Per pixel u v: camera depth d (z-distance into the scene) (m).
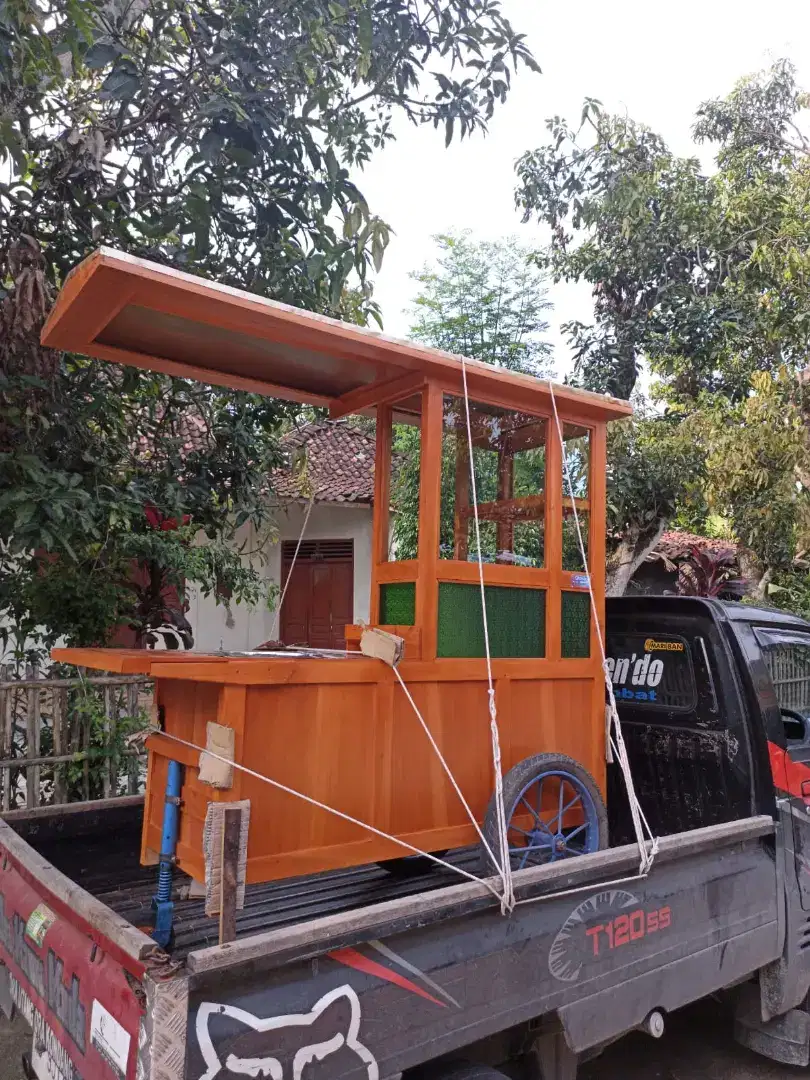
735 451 7.24
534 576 3.00
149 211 4.90
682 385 8.90
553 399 2.99
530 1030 2.24
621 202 8.04
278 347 2.63
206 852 1.71
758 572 9.67
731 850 2.80
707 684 3.19
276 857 2.25
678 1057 3.43
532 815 2.75
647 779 3.36
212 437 5.86
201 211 4.03
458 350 8.95
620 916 2.34
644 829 3.36
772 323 7.71
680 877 2.57
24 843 2.47
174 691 2.58
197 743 2.37
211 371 2.96
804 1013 3.06
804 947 3.07
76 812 3.12
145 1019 1.50
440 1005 1.88
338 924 1.71
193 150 4.48
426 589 2.71
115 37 3.97
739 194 8.26
